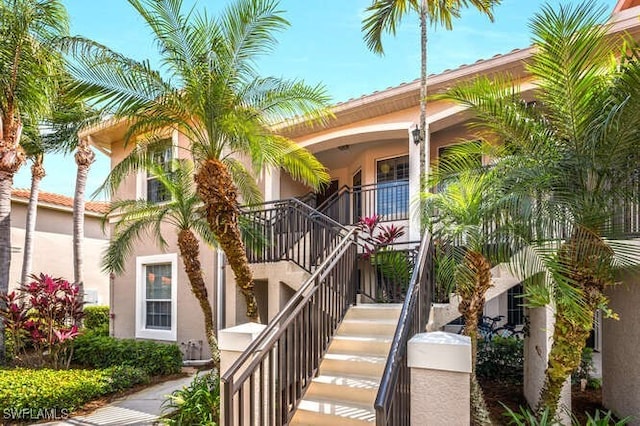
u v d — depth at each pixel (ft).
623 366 19.30
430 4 29.78
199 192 21.77
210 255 35.65
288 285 25.52
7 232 33.06
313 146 36.14
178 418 19.74
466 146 18.70
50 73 29.25
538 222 14.16
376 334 19.44
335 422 14.89
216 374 23.36
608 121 12.69
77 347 34.30
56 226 56.80
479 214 15.75
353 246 22.81
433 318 19.92
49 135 49.39
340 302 20.29
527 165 15.53
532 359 20.88
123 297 41.22
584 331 14.75
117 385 26.43
